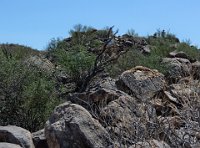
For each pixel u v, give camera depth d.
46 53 17.62
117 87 10.88
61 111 7.90
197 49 21.02
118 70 14.20
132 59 14.98
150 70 11.21
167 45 20.20
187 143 6.10
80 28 19.75
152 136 6.60
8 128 7.95
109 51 16.48
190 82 8.06
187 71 14.45
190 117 6.39
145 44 20.41
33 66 12.20
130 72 10.94
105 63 13.55
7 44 18.69
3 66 10.88
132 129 6.59
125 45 18.95
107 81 11.88
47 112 10.41
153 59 15.40
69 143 7.32
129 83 10.64
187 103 7.02
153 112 7.40
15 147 7.21
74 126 7.41
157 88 10.44
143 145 6.26
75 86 13.04
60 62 13.91
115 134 7.19
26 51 17.70
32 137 8.02
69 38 19.58
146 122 6.75
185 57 17.61
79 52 14.18
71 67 13.41
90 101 9.79
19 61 11.73
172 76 13.61
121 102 8.32
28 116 10.31
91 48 17.19
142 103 8.05
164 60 15.91
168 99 9.94
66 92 12.50
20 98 10.49
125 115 7.82
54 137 7.44
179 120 7.68
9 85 10.62
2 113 10.30
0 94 10.55
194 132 6.32
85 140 7.28
